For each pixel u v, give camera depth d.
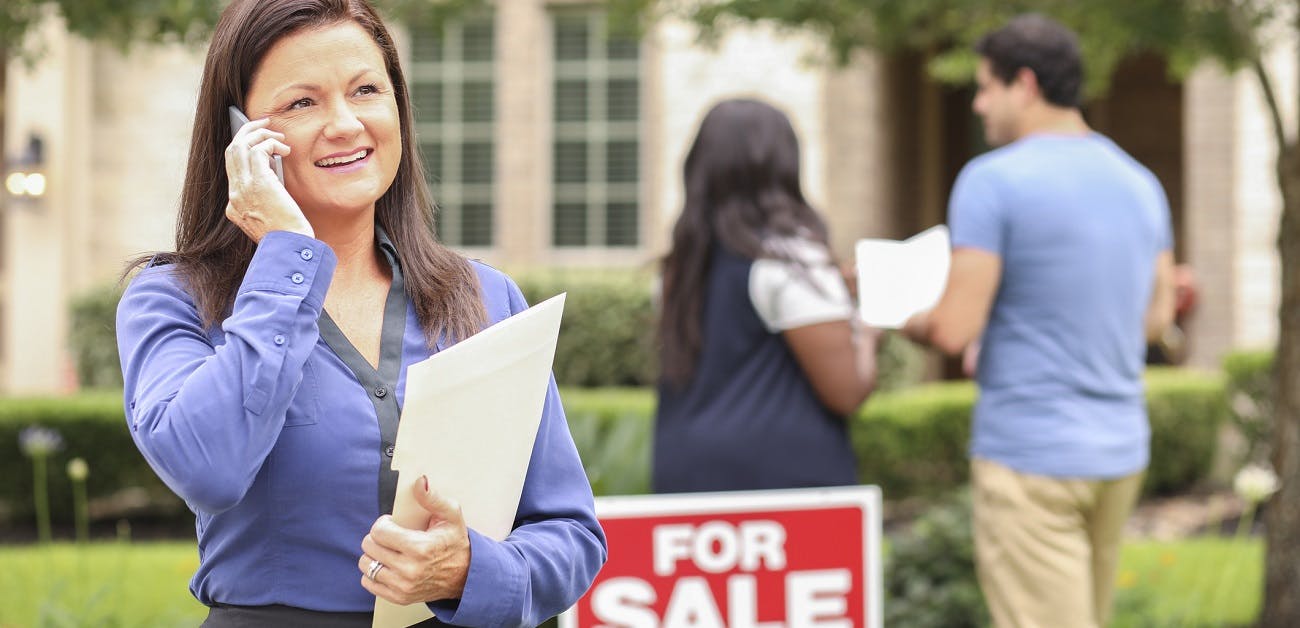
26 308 15.78
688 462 4.56
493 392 2.26
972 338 4.67
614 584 4.36
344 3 2.41
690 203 4.61
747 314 4.51
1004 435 4.69
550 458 2.51
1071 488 4.62
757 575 4.43
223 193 2.45
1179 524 11.50
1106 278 4.66
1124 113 18.14
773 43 15.61
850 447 4.64
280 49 2.35
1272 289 14.70
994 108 4.94
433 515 2.22
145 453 2.17
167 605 7.57
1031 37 4.84
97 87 15.99
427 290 2.48
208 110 2.43
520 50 16.19
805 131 15.62
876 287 4.09
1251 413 12.09
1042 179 4.65
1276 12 7.29
